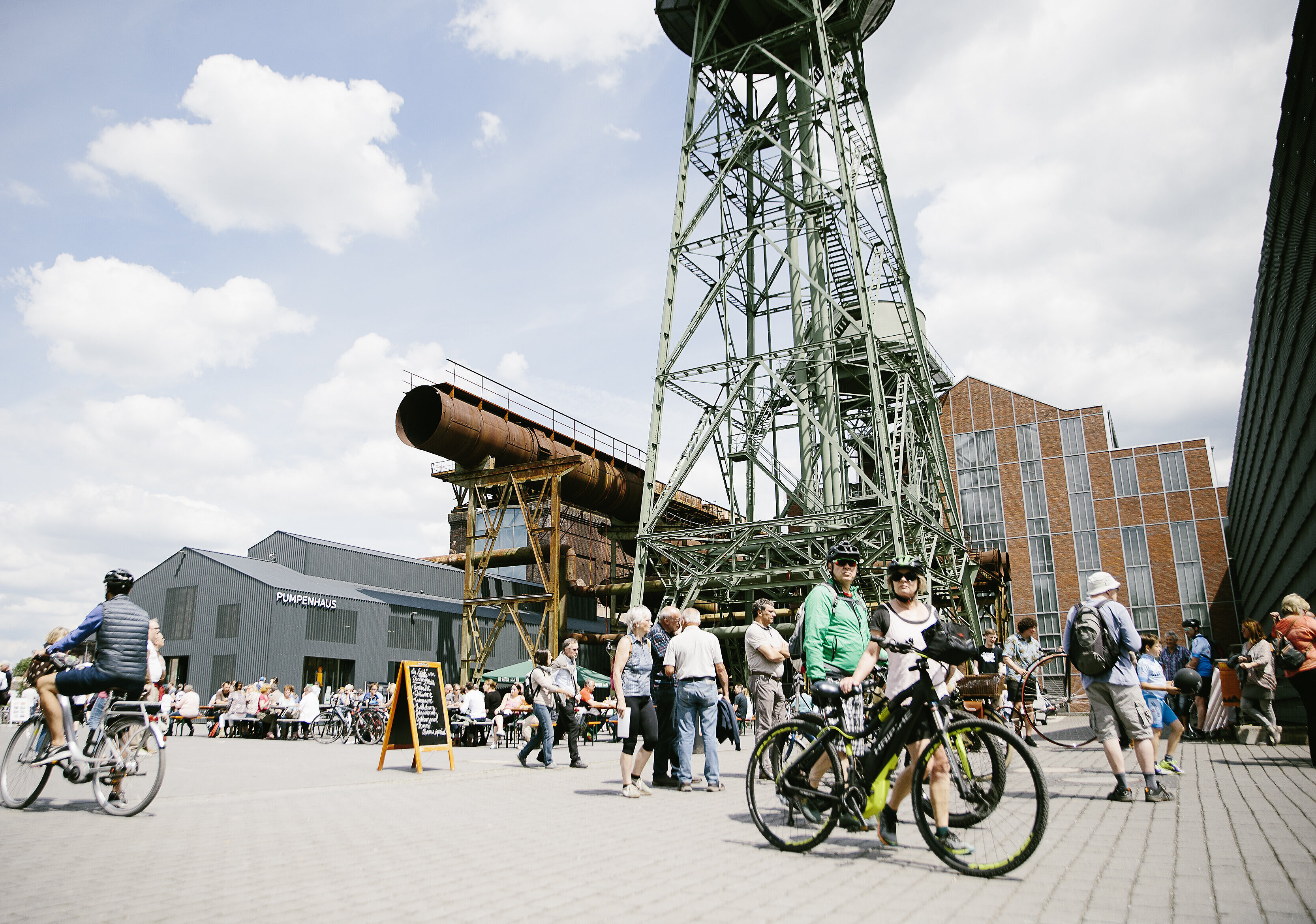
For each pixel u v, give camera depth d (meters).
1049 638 47.12
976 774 5.00
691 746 9.77
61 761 7.78
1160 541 46.12
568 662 13.65
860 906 4.19
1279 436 17.64
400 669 13.04
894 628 5.70
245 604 34.81
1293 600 10.14
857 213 23.94
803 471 25.03
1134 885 4.57
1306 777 9.35
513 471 33.03
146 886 4.75
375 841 6.28
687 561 24.53
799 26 26.47
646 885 4.74
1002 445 50.94
